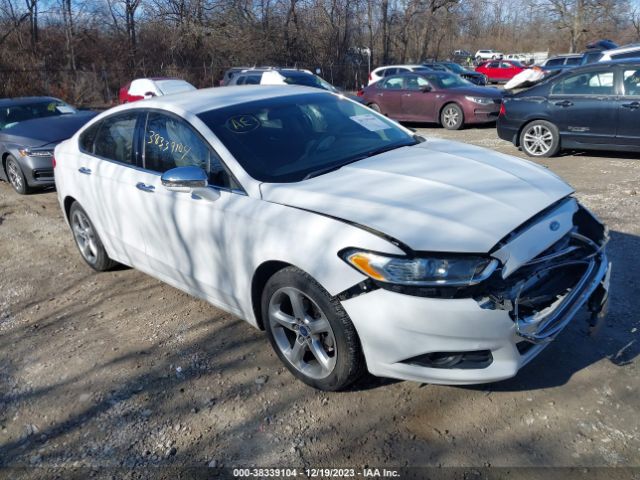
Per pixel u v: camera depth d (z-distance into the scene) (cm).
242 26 3097
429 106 1317
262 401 298
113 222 423
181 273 370
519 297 260
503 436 260
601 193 630
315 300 275
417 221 258
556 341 327
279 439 270
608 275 302
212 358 341
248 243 303
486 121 1254
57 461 268
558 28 4459
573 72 817
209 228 329
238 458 260
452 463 247
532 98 859
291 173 323
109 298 438
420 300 244
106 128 438
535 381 296
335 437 268
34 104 909
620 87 771
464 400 286
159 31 2966
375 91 1425
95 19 2764
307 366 303
